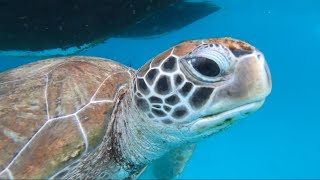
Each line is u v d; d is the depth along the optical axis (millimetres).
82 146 306
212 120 273
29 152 294
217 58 253
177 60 273
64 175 299
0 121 307
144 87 290
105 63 395
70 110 320
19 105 320
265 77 254
